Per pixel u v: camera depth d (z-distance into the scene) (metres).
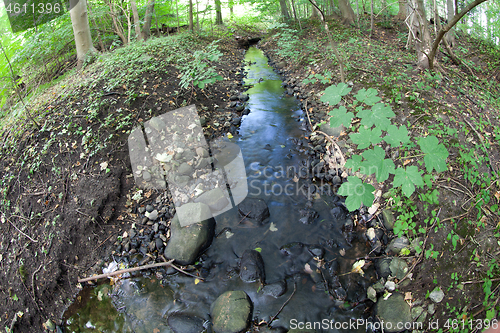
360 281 2.97
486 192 3.07
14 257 3.45
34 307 3.07
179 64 6.57
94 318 2.93
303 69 7.58
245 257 3.23
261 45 13.17
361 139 2.23
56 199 3.81
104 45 8.66
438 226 3.00
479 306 2.44
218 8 12.95
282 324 2.66
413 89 4.61
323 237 3.46
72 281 3.24
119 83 5.31
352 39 7.59
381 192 3.62
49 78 6.82
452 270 2.71
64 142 4.34
